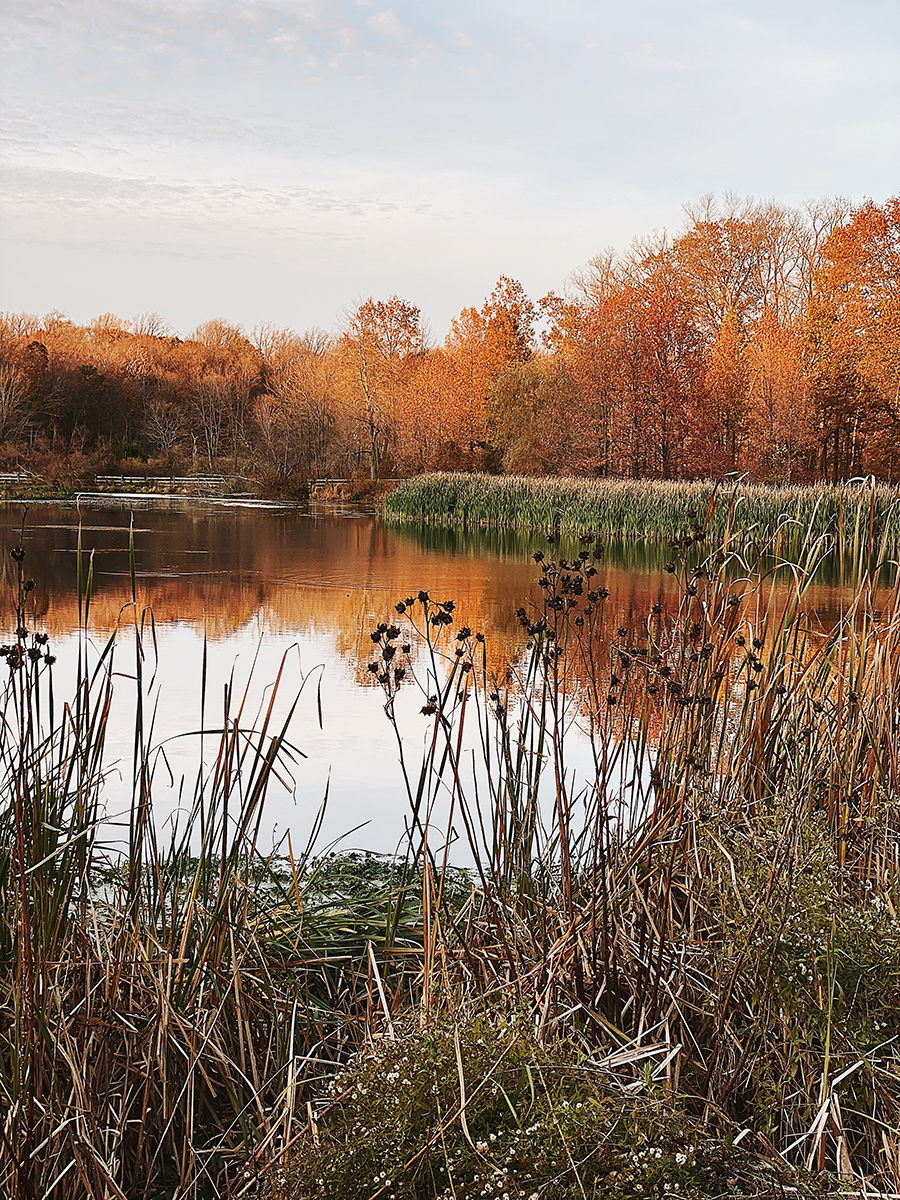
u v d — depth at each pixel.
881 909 2.10
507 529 22.02
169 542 16.58
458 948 2.26
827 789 2.59
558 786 2.28
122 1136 1.76
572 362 34.53
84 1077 1.72
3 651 2.00
